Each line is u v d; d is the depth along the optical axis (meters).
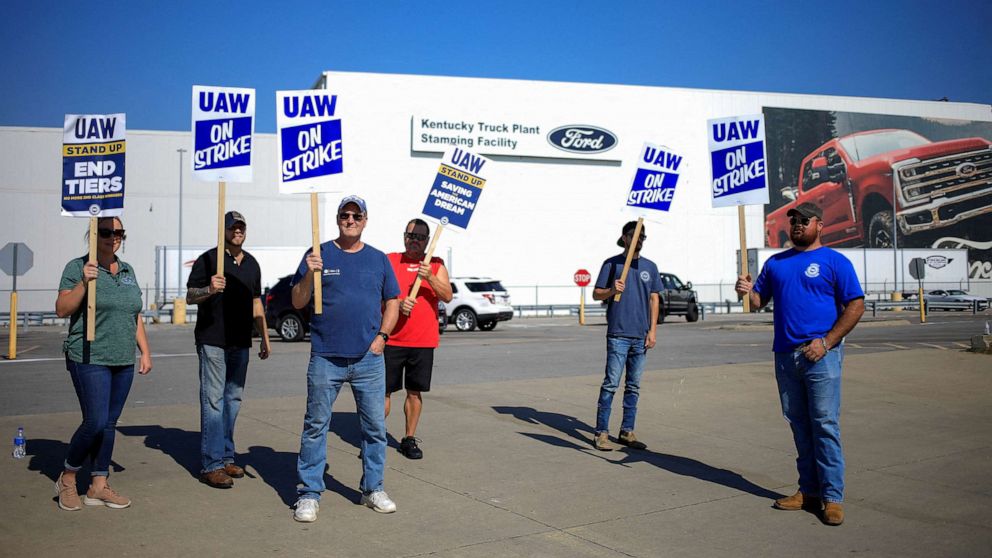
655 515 5.53
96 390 5.35
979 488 6.26
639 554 4.74
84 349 5.32
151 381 12.14
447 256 41.22
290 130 5.98
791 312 5.63
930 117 51.03
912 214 50.50
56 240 39.19
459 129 41.16
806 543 4.98
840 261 5.52
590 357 16.25
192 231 39.62
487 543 4.90
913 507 5.76
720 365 14.39
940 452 7.48
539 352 17.44
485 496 5.95
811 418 5.55
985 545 4.95
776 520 5.44
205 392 6.11
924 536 5.12
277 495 5.89
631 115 44.19
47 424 8.38
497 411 9.53
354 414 9.21
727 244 46.06
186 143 39.78
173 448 7.32
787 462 7.12
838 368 5.51
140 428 8.23
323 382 5.38
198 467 6.65
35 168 39.12
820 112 48.53
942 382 11.86
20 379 12.49
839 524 5.34
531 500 5.86
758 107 47.19
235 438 7.79
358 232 5.54
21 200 38.91
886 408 9.83
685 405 10.07
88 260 5.37
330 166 5.99
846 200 49.06
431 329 7.20
